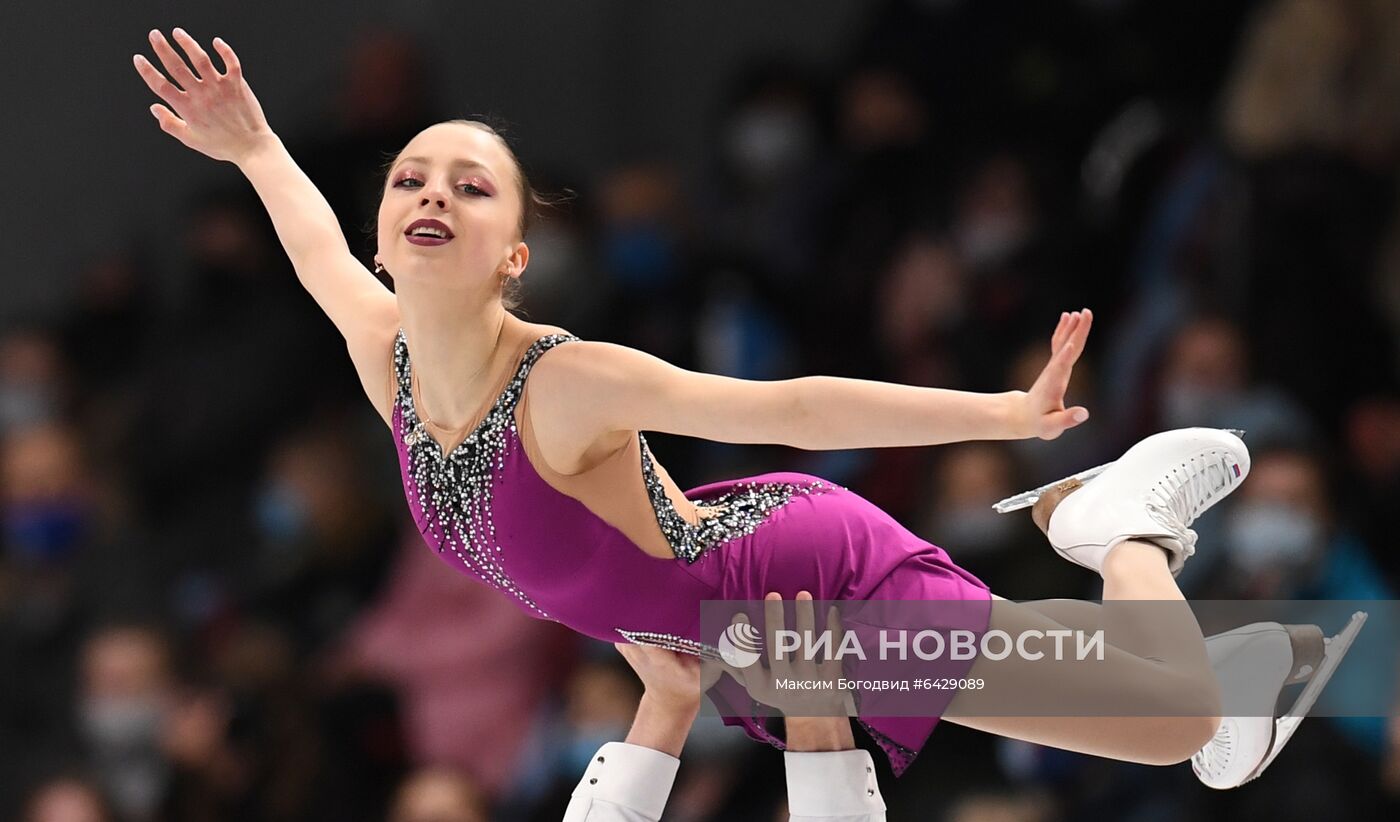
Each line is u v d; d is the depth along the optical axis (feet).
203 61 54.60
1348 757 80.69
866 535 53.11
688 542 51.24
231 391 103.91
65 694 96.94
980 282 98.73
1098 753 52.60
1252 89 97.25
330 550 98.02
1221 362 90.58
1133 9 105.81
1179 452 56.18
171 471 103.76
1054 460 91.66
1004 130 104.37
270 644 95.40
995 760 83.66
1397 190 96.12
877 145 103.91
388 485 100.22
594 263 100.32
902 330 98.84
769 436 46.29
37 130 115.44
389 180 48.96
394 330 52.70
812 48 114.11
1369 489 90.99
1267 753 57.52
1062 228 99.91
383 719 92.99
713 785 84.33
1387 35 96.22
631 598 50.85
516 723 92.27
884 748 53.42
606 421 47.78
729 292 99.81
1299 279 94.73
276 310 105.09
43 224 115.34
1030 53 105.19
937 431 44.91
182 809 92.17
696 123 113.80
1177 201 97.35
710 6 114.62
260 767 92.22
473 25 115.44
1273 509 84.94
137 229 115.55
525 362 48.88
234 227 106.22
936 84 105.70
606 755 56.08
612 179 108.58
